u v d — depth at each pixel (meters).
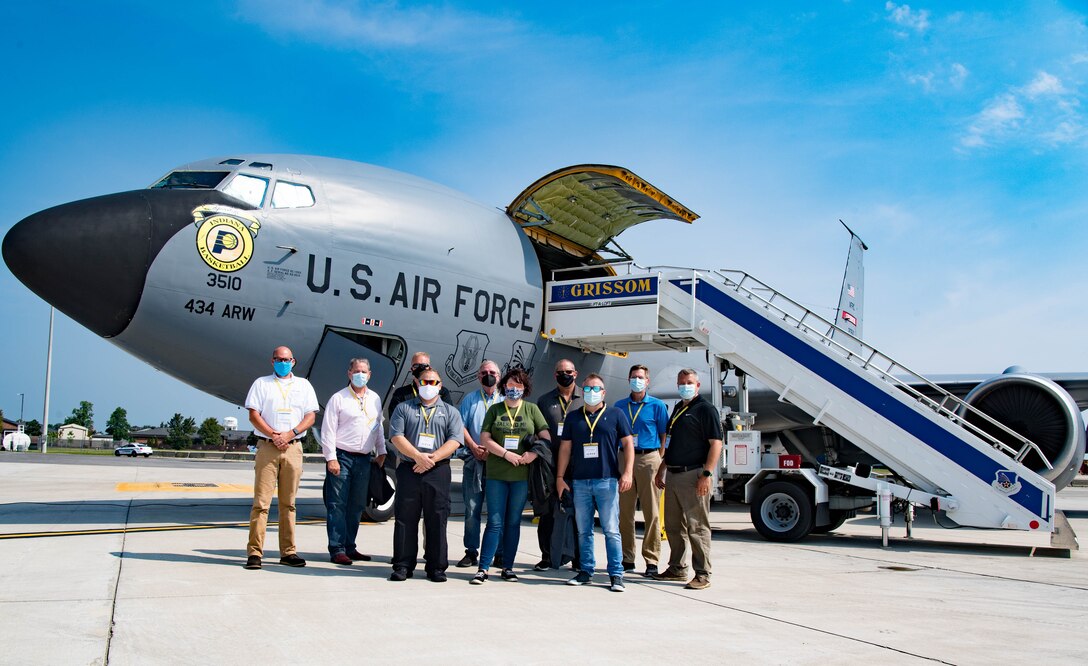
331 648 4.23
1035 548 10.95
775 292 12.05
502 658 4.16
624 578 7.30
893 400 10.95
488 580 6.79
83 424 148.12
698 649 4.48
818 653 4.46
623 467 6.77
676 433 7.02
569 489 7.28
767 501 10.95
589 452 6.71
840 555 9.47
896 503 11.84
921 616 5.66
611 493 6.67
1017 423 12.83
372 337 10.78
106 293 8.94
